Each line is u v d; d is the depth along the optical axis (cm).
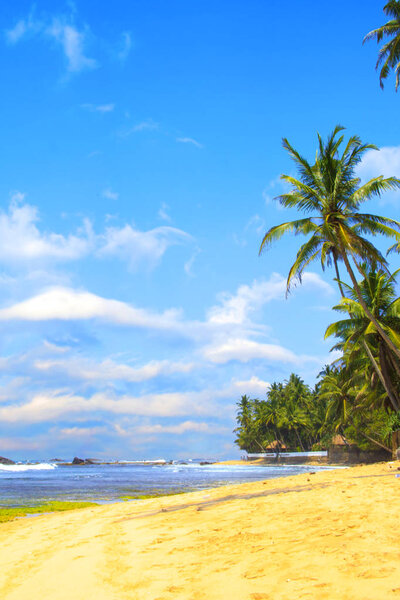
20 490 3822
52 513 2084
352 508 988
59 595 638
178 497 1983
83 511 1888
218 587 584
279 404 11975
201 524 1070
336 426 7606
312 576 564
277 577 583
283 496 1372
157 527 1123
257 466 11556
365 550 636
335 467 8238
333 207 2709
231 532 915
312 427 11169
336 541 709
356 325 3334
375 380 3912
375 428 6006
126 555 841
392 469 2155
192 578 641
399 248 2873
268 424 12362
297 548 704
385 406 4116
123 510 1709
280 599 507
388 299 3331
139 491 3525
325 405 10669
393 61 2678
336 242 2639
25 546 1073
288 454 11238
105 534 1118
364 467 2641
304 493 1380
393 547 636
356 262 2711
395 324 3269
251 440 13612
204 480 5091
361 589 496
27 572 792
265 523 955
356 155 2683
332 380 6231
